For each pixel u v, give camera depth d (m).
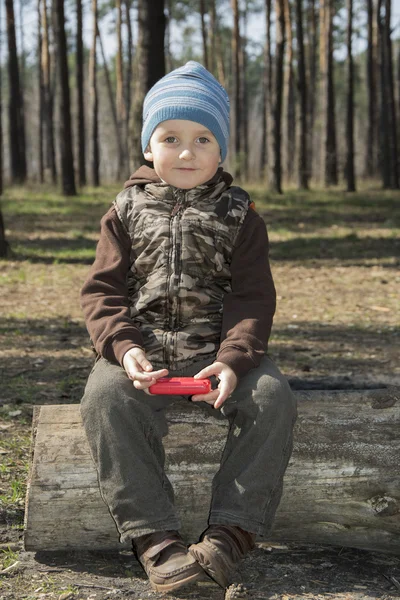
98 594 2.36
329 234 15.55
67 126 24.28
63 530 2.63
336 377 5.14
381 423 2.73
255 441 2.40
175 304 2.61
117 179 42.16
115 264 2.65
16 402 4.45
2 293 8.73
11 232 15.04
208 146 2.66
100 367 2.54
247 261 2.67
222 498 2.39
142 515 2.36
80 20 29.64
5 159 76.75
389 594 2.38
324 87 29.80
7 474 3.35
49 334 6.65
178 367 2.60
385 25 28.53
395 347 6.33
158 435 2.50
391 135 29.05
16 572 2.51
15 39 29.61
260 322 2.56
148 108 2.72
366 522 2.68
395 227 16.36
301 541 2.77
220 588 2.46
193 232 2.62
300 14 27.45
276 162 25.16
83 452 2.65
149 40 12.32
